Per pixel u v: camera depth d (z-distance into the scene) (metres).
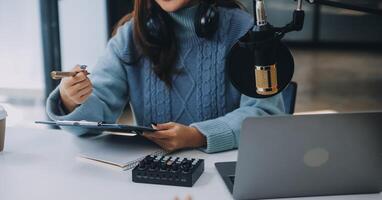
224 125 1.31
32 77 3.89
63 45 3.44
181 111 1.55
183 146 1.28
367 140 0.94
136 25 1.48
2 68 3.92
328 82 3.97
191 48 1.52
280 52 0.91
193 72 1.52
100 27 3.47
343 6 0.91
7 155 1.26
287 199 0.98
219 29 1.50
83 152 1.26
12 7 3.75
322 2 0.89
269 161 0.94
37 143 1.37
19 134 1.46
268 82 0.88
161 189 1.02
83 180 1.08
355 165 0.97
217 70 1.51
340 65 3.93
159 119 1.56
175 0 1.38
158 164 1.07
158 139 1.27
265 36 0.85
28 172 1.13
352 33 3.83
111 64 1.54
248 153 0.93
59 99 1.36
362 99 3.85
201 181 1.07
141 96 1.57
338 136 0.93
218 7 1.53
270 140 0.92
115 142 1.35
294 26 0.87
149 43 1.48
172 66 1.52
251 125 0.91
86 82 1.33
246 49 0.90
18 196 0.98
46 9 3.28
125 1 3.44
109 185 1.05
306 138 0.92
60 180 1.08
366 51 3.86
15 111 3.56
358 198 0.99
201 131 1.29
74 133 1.38
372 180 0.99
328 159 0.95
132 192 1.01
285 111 1.65
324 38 3.82
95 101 1.43
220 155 1.27
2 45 3.86
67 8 3.40
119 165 1.14
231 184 1.04
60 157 1.24
